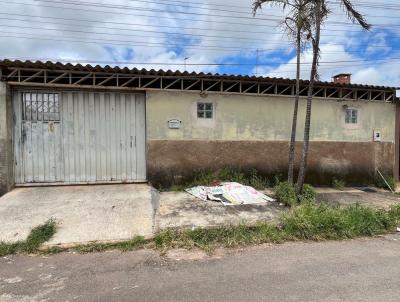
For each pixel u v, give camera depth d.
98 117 8.09
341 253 4.83
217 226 5.77
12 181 7.57
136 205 6.64
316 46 7.09
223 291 3.55
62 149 7.92
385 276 3.96
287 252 4.86
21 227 5.50
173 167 8.39
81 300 3.38
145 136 8.37
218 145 8.71
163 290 3.59
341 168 9.89
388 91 10.21
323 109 9.65
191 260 4.53
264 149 9.07
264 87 9.18
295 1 7.14
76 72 7.54
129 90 8.12
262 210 6.85
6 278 3.96
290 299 3.36
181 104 8.40
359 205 7.01
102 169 8.16
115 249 4.96
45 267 4.29
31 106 7.71
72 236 5.29
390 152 10.41
